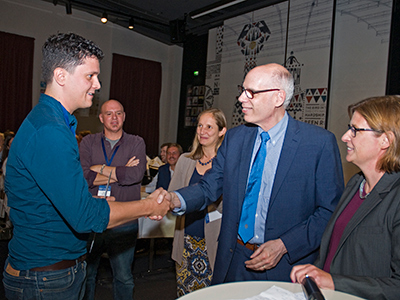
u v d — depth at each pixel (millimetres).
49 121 1057
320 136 1396
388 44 4602
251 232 1426
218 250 1528
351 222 1098
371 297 942
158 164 5484
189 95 8828
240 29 6969
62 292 1146
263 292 938
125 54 8836
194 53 8797
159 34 8922
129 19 7867
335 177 1372
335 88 5270
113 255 2270
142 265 3557
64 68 1118
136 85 9023
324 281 979
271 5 6230
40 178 1020
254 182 1445
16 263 1123
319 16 5379
